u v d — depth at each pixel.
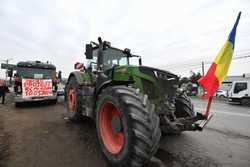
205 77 2.83
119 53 4.60
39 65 8.30
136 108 2.18
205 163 2.52
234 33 2.77
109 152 2.46
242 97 12.25
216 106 10.52
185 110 3.30
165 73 3.07
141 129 2.06
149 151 2.05
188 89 3.81
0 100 10.12
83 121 4.84
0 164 2.33
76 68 5.25
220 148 3.11
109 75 3.28
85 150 2.87
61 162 2.43
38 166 2.30
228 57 2.75
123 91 2.41
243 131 4.25
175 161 2.56
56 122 4.75
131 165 2.11
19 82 7.72
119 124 2.45
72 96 5.07
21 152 2.73
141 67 2.90
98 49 4.22
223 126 4.78
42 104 8.34
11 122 4.65
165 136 3.75
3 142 3.14
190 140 3.51
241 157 2.74
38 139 3.34
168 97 3.00
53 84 8.62
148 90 2.86
